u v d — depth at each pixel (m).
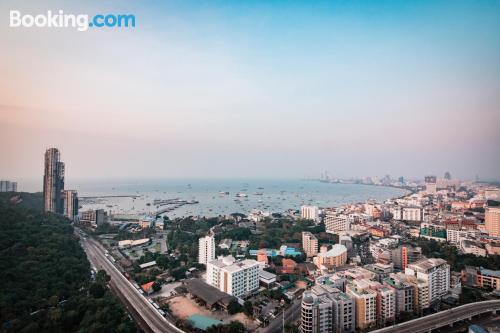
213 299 195.88
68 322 168.62
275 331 169.75
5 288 181.50
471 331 158.00
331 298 171.00
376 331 162.12
